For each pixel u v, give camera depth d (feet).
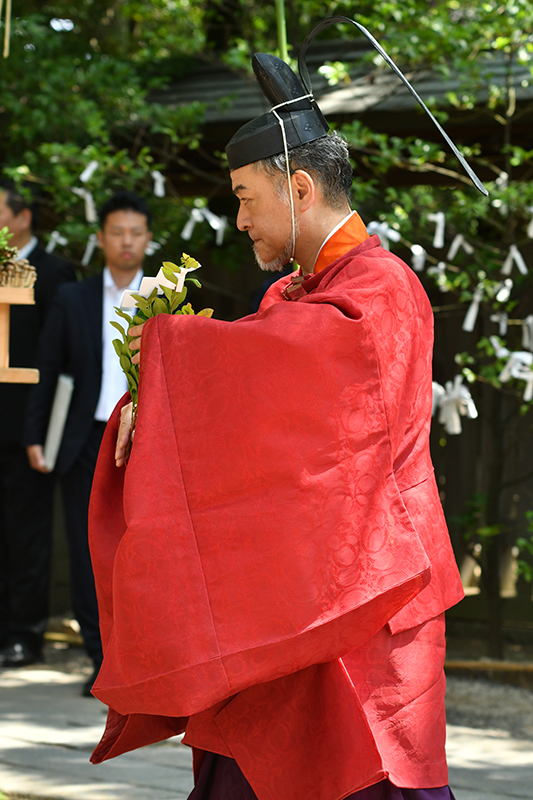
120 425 8.54
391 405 7.36
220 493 7.25
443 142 22.31
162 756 14.98
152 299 8.53
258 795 7.47
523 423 22.36
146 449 7.42
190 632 7.15
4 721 16.60
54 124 23.56
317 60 23.89
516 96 20.31
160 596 7.22
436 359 22.90
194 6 27.17
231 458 7.22
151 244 21.97
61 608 25.66
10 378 11.43
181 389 7.45
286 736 7.47
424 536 7.73
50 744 15.37
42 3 29.14
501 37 19.36
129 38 29.25
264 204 8.04
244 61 21.99
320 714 7.45
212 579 7.20
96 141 24.30
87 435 17.99
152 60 25.39
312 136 7.98
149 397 7.50
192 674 7.10
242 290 25.66
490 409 22.45
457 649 22.12
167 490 7.35
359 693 7.43
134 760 14.74
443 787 7.59
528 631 22.39
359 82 21.68
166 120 22.35
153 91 25.02
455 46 19.88
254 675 7.04
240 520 7.18
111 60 23.89
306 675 7.51
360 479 7.14
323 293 7.44
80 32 29.25
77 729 16.17
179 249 24.90
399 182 22.88
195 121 22.40
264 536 7.11
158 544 7.27
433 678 7.75
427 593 7.80
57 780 13.69
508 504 22.62
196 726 7.89
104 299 18.39
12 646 20.94
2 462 20.58
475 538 23.04
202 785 8.21
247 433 7.19
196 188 25.36
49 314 18.58
